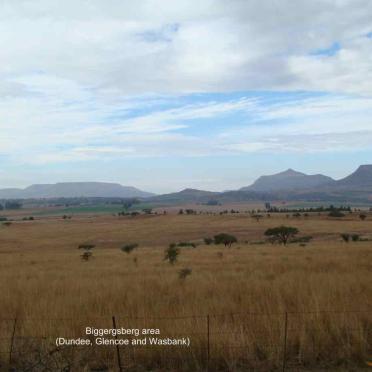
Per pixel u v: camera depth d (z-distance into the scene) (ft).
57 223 498.69
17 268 94.68
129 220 513.04
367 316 31.09
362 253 102.47
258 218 446.60
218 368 24.80
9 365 25.30
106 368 25.29
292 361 25.57
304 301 36.86
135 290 49.32
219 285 51.21
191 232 348.18
